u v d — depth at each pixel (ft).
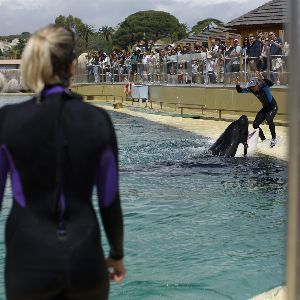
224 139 57.82
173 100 119.34
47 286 10.91
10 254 11.25
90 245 11.16
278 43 88.74
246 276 23.62
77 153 11.18
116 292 22.11
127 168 51.03
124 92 150.41
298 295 7.57
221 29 156.66
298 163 7.46
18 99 187.42
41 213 11.18
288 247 7.63
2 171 11.55
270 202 37.27
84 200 11.37
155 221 32.73
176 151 61.67
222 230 30.89
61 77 11.57
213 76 105.91
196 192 40.65
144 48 160.25
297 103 7.44
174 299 21.43
